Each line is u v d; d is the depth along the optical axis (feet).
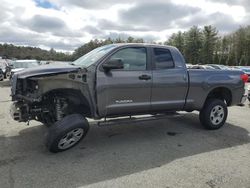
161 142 18.74
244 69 84.84
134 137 19.72
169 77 19.51
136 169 14.35
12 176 13.35
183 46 230.48
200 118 21.98
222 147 17.98
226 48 220.23
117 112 17.98
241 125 23.82
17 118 17.11
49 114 17.63
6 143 17.90
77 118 15.99
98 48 19.69
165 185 12.69
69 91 16.85
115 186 12.53
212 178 13.48
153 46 19.26
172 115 20.30
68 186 12.49
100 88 17.08
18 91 16.87
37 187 12.36
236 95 23.11
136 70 18.34
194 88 20.72
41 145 17.58
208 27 210.38
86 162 15.12
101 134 20.27
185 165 14.98
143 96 18.65
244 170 14.48
